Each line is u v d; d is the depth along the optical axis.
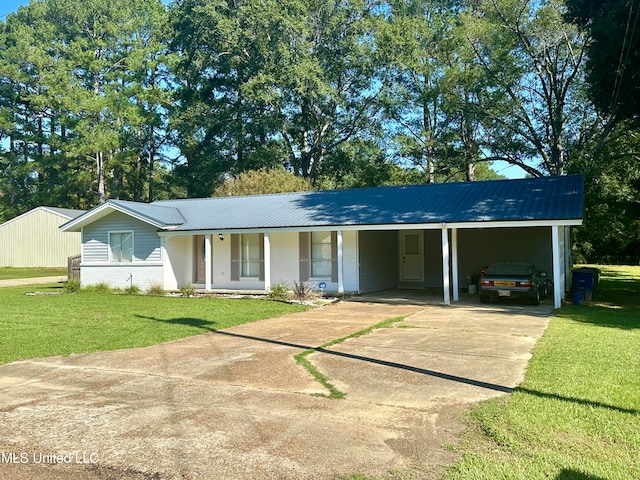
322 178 41.84
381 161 41.28
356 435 4.70
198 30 41.00
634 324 10.82
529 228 19.36
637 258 39.53
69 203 52.25
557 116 31.73
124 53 50.94
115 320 12.32
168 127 47.31
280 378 6.76
